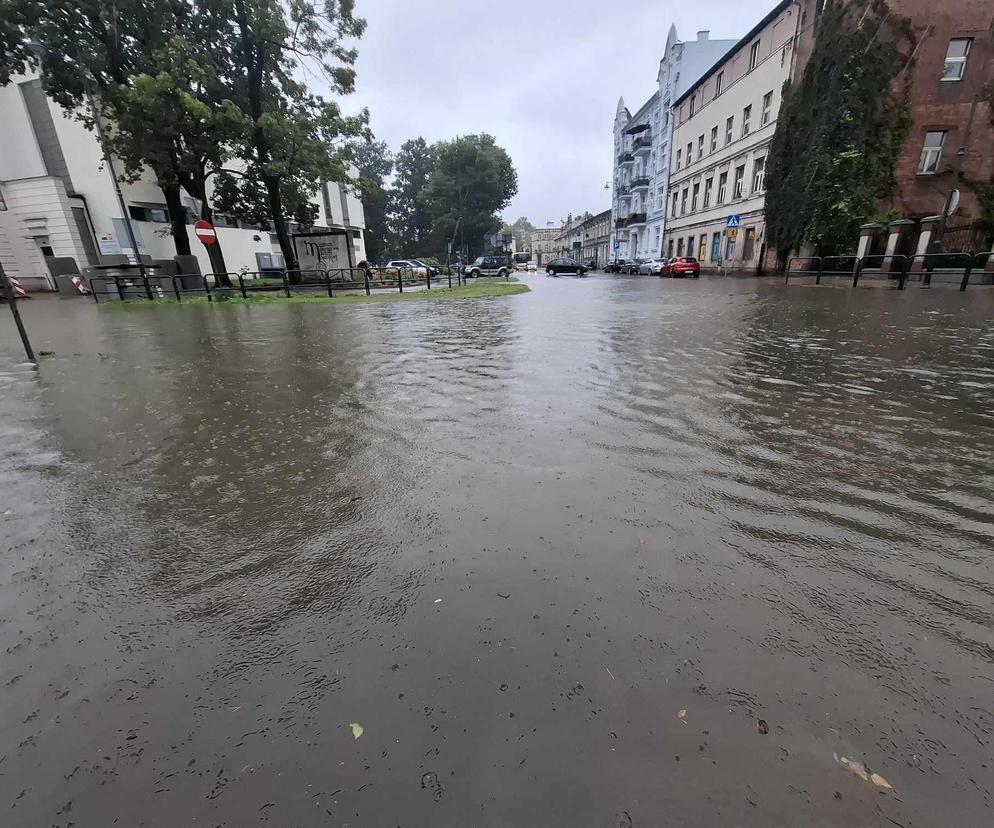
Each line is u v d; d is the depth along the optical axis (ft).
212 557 7.55
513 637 5.80
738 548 7.44
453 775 4.32
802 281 67.56
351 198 159.74
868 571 6.90
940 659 5.41
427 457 10.94
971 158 66.39
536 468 10.25
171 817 4.07
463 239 207.10
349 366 20.85
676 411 13.80
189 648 5.81
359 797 4.17
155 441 12.50
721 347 22.89
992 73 64.64
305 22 65.21
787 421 12.90
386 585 6.77
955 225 67.72
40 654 5.76
